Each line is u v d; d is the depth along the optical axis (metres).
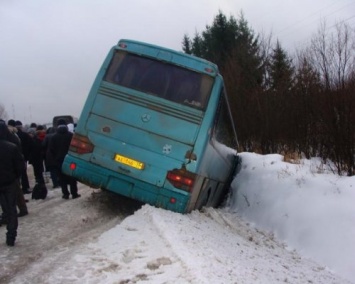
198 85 9.35
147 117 9.23
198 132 9.13
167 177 9.05
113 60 9.59
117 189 9.19
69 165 9.38
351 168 11.33
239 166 15.50
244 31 33.84
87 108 9.43
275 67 21.70
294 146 14.74
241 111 19.06
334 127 11.66
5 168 7.12
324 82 12.09
